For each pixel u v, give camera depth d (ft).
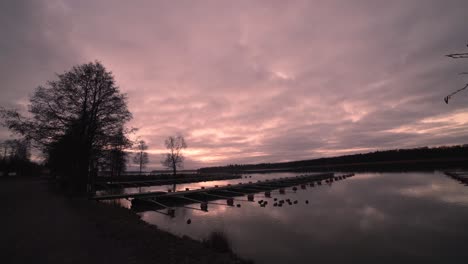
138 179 194.90
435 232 45.68
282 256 34.47
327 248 37.96
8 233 28.78
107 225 32.91
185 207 75.56
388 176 196.44
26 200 57.36
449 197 81.82
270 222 54.44
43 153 76.84
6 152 204.64
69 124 69.21
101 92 76.43
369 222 53.88
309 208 71.56
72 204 51.44
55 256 21.63
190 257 23.21
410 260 33.40
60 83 70.38
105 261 20.68
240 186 121.70
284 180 159.63
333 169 396.57
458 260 33.12
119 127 79.00
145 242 26.35
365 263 32.40
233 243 39.65
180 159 223.71
